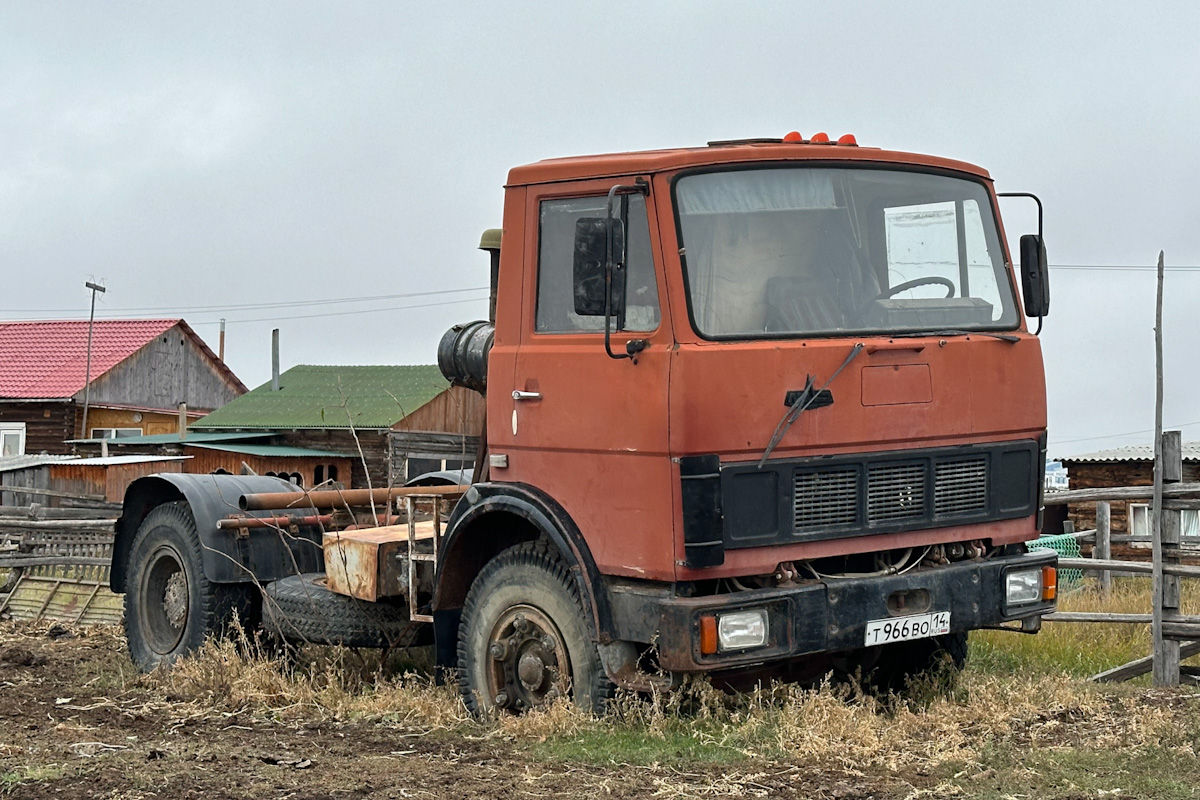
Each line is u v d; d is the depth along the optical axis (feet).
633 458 20.84
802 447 20.72
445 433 85.46
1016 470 23.29
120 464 85.97
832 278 21.67
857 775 19.08
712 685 23.25
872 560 22.44
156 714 25.84
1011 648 29.96
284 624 28.30
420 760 20.86
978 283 23.38
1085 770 19.22
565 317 22.45
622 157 21.76
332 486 32.99
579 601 22.04
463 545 24.38
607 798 18.02
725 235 20.97
